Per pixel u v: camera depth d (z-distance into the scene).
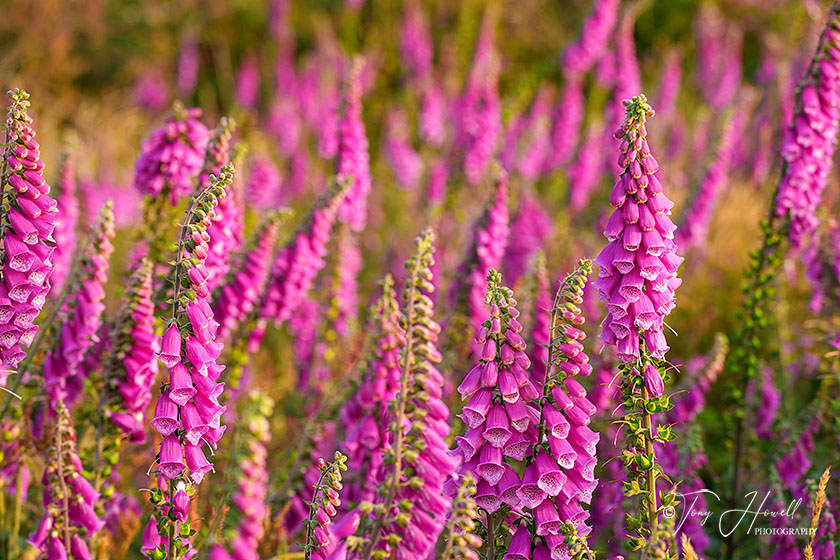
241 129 9.73
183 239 3.58
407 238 10.48
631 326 3.76
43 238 3.77
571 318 3.61
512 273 8.98
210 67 22.05
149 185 6.06
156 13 22.61
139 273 4.86
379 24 19.86
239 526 3.31
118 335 4.85
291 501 5.38
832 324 6.60
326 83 14.80
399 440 3.32
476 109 10.16
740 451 6.29
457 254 8.84
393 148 13.23
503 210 6.72
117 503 5.20
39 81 20.22
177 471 3.54
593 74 13.76
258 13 22.17
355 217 7.62
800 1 13.15
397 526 3.36
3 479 5.15
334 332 7.41
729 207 12.17
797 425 6.07
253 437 3.32
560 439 3.54
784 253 6.28
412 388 3.44
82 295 4.90
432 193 11.12
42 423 5.05
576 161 10.78
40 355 5.05
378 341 4.89
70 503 4.07
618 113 10.84
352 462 5.03
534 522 3.67
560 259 8.61
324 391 7.20
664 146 12.84
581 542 3.55
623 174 3.75
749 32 21.72
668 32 22.30
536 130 12.09
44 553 4.10
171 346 3.51
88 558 4.06
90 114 18.67
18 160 3.65
